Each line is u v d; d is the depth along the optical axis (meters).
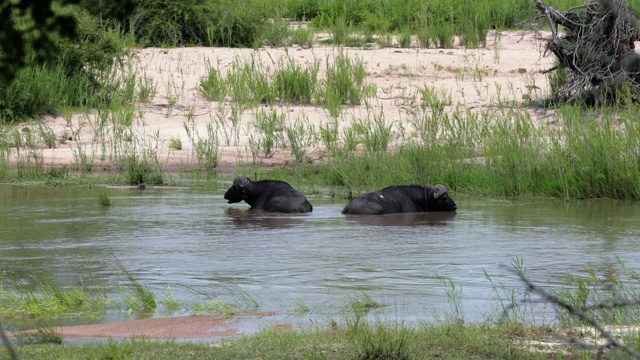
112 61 70.38
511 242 32.28
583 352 18.67
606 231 34.84
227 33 86.00
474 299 23.94
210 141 60.31
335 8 99.44
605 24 59.81
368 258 29.34
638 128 48.00
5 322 22.25
